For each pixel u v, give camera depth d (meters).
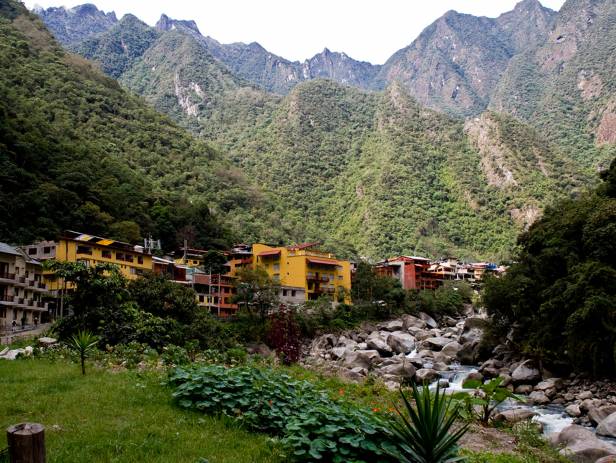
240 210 151.88
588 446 16.92
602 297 36.56
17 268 54.25
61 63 167.25
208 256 83.12
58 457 8.72
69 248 62.47
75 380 15.83
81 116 146.25
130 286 41.28
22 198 72.56
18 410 11.78
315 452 9.07
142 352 24.34
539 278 47.25
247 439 10.62
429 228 190.50
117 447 9.37
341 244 170.12
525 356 46.22
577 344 37.38
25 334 42.09
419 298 100.88
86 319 28.20
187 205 113.94
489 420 20.59
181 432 10.56
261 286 71.62
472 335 61.03
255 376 13.93
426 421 8.98
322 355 63.69
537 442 17.16
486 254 180.88
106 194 90.12
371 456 9.32
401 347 64.69
